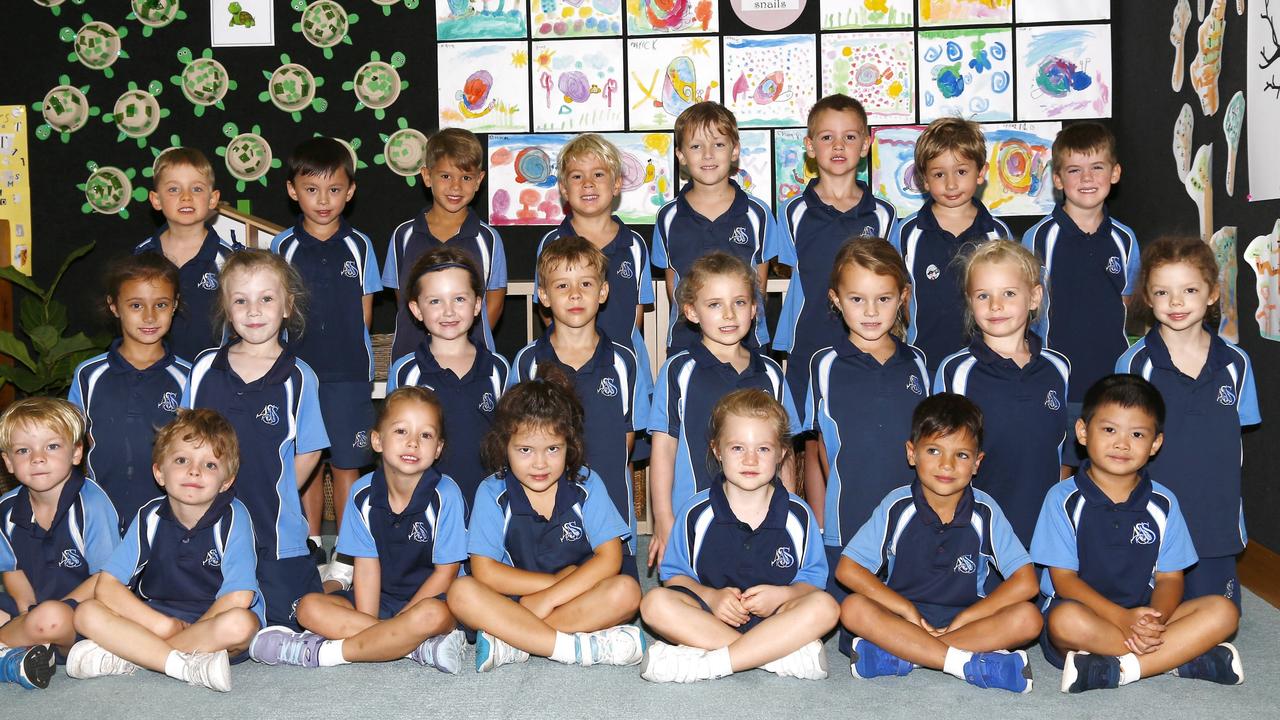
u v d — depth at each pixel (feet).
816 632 7.83
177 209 10.44
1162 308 8.61
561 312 9.37
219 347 9.68
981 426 8.20
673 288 10.89
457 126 13.78
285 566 9.05
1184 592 8.79
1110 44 13.35
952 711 7.24
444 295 9.30
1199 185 11.03
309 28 13.71
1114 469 8.01
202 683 7.77
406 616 8.05
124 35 13.76
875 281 8.92
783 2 13.48
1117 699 7.43
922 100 13.50
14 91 13.85
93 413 9.40
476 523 8.57
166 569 8.41
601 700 7.51
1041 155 13.47
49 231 13.99
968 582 8.23
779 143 13.64
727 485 8.48
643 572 10.80
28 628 8.04
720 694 7.61
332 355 10.86
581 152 10.51
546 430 8.35
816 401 9.25
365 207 13.91
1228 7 10.26
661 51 13.61
